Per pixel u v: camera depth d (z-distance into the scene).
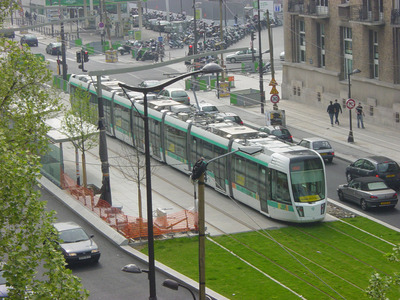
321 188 34.81
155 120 47.59
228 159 38.94
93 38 108.25
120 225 34.41
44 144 26.52
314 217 34.34
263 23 112.12
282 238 32.94
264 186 35.88
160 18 122.19
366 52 55.69
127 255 31.97
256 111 62.56
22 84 27.62
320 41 62.44
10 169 19.98
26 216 20.47
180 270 29.48
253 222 35.50
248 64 80.06
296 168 34.53
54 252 20.25
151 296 25.08
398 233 33.09
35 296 19.45
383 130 53.81
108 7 112.56
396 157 46.56
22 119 26.48
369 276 28.17
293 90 66.69
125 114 52.06
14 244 20.52
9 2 31.84
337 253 30.86
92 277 29.50
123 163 47.62
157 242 33.00
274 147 36.41
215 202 39.16
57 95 51.69
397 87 52.69
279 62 84.75
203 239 21.14
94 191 41.34
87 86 58.91
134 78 78.00
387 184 39.44
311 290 26.92
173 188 42.31
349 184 37.84
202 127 42.50
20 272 19.42
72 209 38.38
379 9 53.47
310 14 61.19
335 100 56.81
